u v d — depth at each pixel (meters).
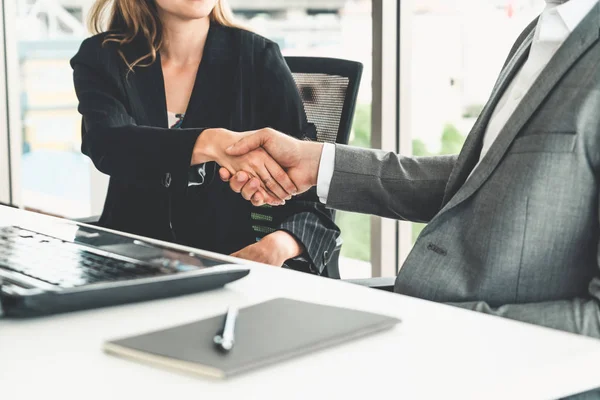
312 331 0.72
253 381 0.61
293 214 1.82
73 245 1.04
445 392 0.60
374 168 1.42
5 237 1.10
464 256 1.06
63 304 0.80
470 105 3.07
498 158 1.05
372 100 2.72
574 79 1.01
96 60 1.95
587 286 1.01
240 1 3.92
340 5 3.62
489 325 0.78
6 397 0.58
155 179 1.57
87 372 0.63
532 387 0.65
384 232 2.75
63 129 4.31
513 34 2.87
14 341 0.72
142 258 0.96
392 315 0.81
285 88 1.96
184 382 0.61
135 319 0.80
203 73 1.95
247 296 0.89
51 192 4.39
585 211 1.00
